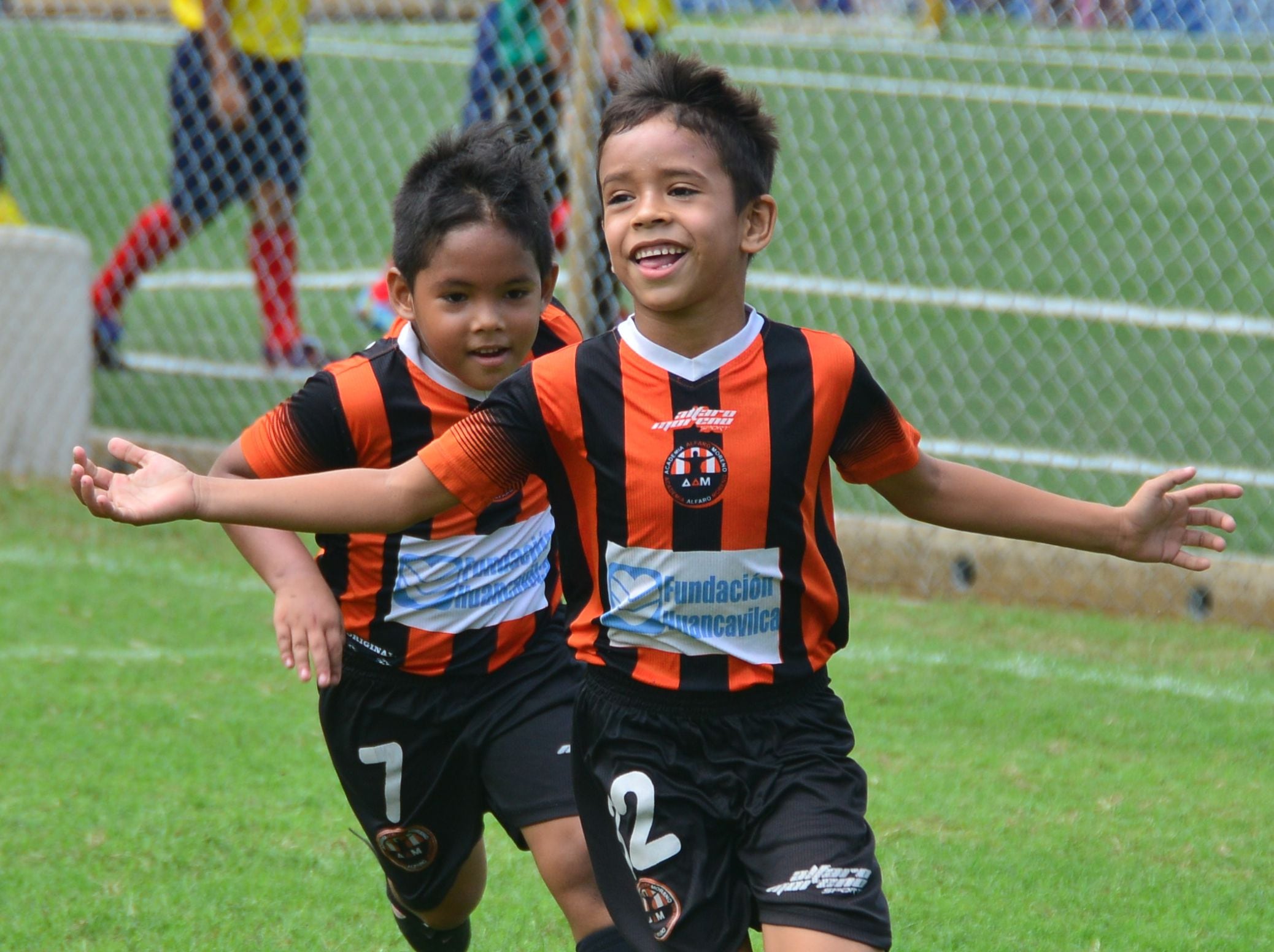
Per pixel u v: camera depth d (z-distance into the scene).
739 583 8.59
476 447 8.59
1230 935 12.24
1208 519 9.19
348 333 34.19
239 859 13.36
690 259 8.41
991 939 12.07
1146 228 41.00
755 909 8.69
